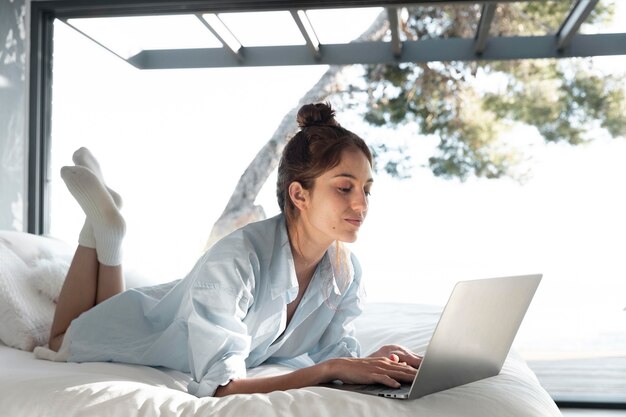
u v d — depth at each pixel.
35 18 3.57
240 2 3.50
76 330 1.81
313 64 4.24
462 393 1.27
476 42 3.96
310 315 1.79
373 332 2.04
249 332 1.59
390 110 5.73
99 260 2.03
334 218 1.49
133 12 3.59
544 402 1.35
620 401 3.42
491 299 1.27
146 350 1.70
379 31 5.59
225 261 1.45
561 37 3.94
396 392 1.23
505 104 5.59
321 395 1.20
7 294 1.99
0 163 3.19
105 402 1.18
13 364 1.70
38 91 3.55
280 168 1.60
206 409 1.17
